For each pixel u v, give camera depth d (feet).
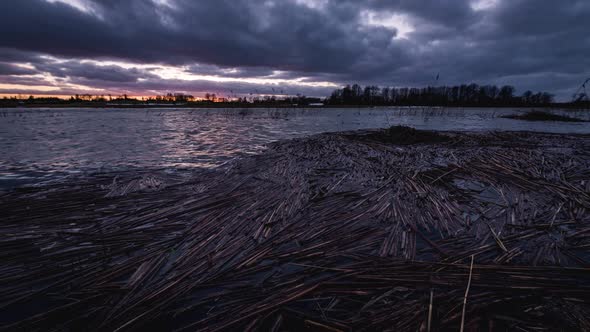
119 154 35.63
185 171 27.45
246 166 29.30
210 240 14.29
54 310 9.53
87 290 10.60
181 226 15.85
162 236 14.76
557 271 11.44
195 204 18.86
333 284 10.85
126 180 23.76
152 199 19.77
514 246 13.73
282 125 81.76
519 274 11.26
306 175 26.00
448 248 13.57
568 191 21.25
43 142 44.45
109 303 10.02
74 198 19.72
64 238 14.34
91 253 13.15
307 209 18.20
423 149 39.32
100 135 53.83
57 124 75.87
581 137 52.95
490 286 10.52
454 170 26.84
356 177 25.35
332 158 33.06
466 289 10.25
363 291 10.43
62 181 23.76
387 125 84.23
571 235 14.58
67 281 11.12
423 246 13.82
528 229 15.48
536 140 49.06
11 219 16.28
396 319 9.08
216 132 61.46
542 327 8.71
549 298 9.95
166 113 137.08
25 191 21.08
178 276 11.46
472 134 55.98
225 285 10.98
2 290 10.52
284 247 13.80
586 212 17.76
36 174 25.95
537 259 12.53
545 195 20.79
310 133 61.57
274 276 11.48
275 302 9.91
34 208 17.90
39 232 14.84
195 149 39.78
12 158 32.65
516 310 9.43
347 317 9.37
